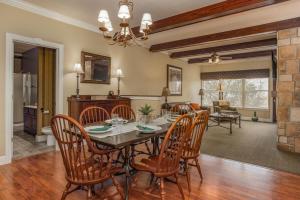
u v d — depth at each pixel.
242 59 7.97
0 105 2.98
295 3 3.21
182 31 4.62
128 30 2.57
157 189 2.27
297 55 3.82
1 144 2.99
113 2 3.20
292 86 3.88
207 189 2.30
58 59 3.72
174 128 1.82
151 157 2.20
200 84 9.66
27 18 3.25
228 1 3.06
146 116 2.62
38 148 3.78
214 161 3.24
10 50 3.05
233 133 5.52
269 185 2.41
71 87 3.93
